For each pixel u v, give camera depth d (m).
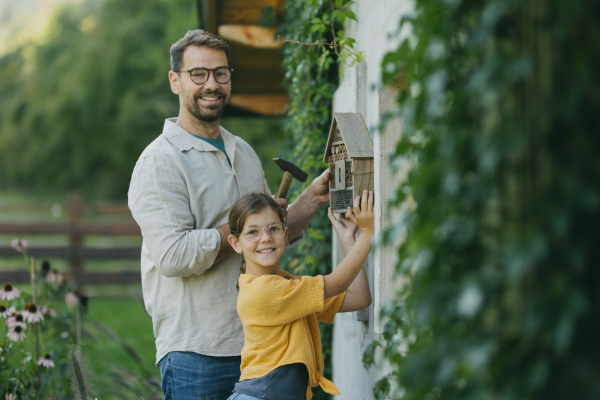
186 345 2.14
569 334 0.71
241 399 1.78
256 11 4.23
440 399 0.89
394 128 1.87
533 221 0.80
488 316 0.86
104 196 20.70
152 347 5.48
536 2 0.80
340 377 3.01
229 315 2.17
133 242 15.09
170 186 2.12
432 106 0.90
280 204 2.28
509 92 0.84
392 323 1.62
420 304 0.89
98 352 4.82
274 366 1.78
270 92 4.99
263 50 4.50
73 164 20.48
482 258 0.86
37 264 8.01
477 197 0.84
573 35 0.78
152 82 18.36
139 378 3.56
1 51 26.12
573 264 0.74
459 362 0.83
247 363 1.85
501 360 0.81
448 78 0.93
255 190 2.38
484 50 0.90
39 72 21.86
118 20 19.50
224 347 2.15
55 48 21.98
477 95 0.87
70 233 8.36
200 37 2.24
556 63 0.78
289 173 2.35
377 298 1.89
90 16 22.80
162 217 2.08
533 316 0.76
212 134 2.33
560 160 0.78
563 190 0.76
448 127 0.89
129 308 7.69
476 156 0.87
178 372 2.15
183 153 2.22
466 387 0.86
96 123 19.34
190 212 2.18
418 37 1.01
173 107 18.45
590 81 0.77
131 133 18.97
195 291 2.16
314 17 2.93
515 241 0.79
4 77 24.73
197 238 2.05
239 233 1.93
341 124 2.07
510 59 0.80
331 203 2.20
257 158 2.49
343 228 2.10
